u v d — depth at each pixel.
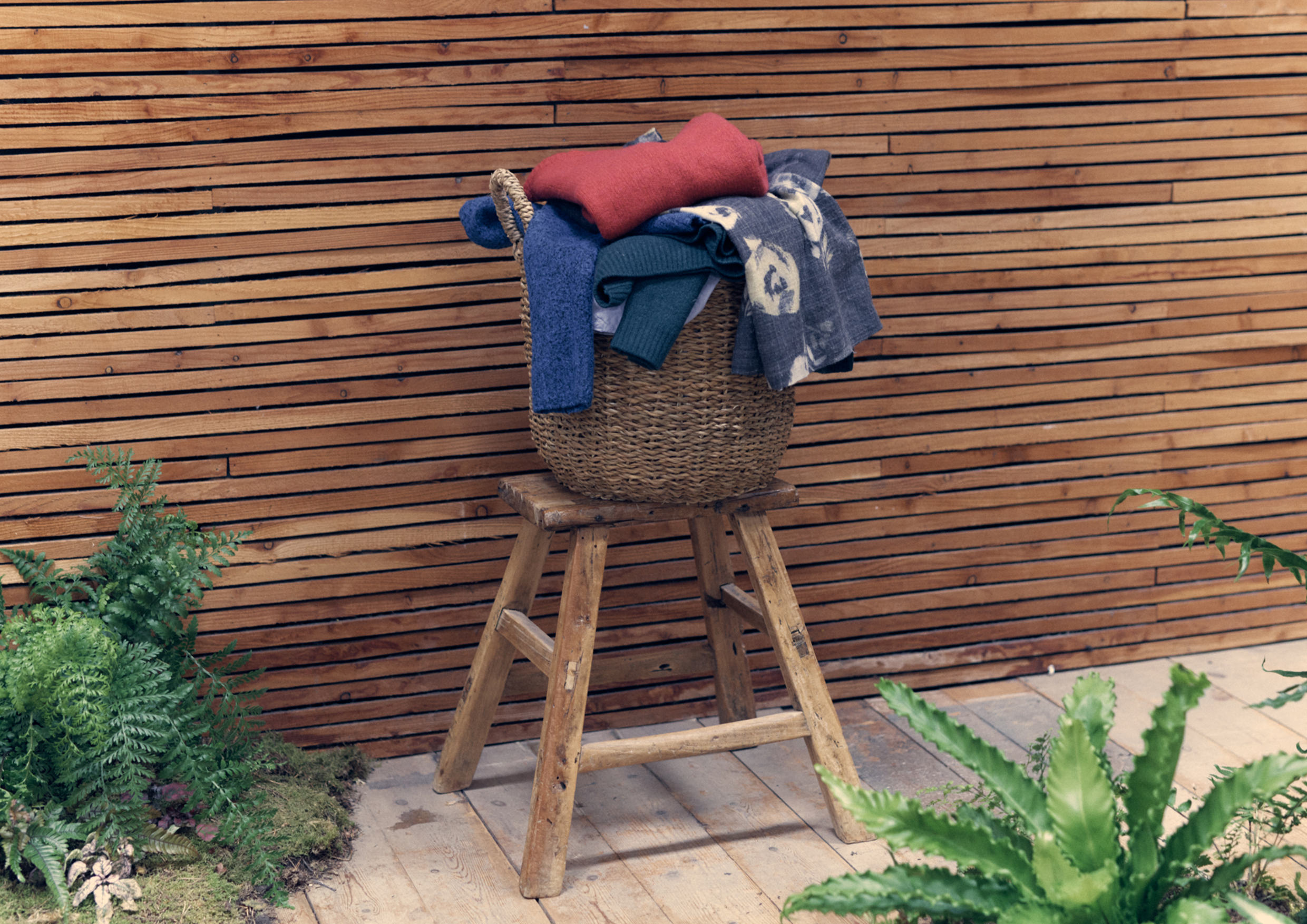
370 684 2.46
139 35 2.14
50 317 2.19
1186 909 1.40
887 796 1.55
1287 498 2.92
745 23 2.38
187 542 2.24
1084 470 2.78
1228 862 1.73
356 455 2.37
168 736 2.02
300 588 2.39
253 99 2.20
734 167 1.87
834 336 1.94
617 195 1.81
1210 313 2.77
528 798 2.31
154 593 2.16
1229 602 2.93
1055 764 1.55
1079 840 1.52
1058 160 2.60
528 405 2.43
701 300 1.82
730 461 1.95
